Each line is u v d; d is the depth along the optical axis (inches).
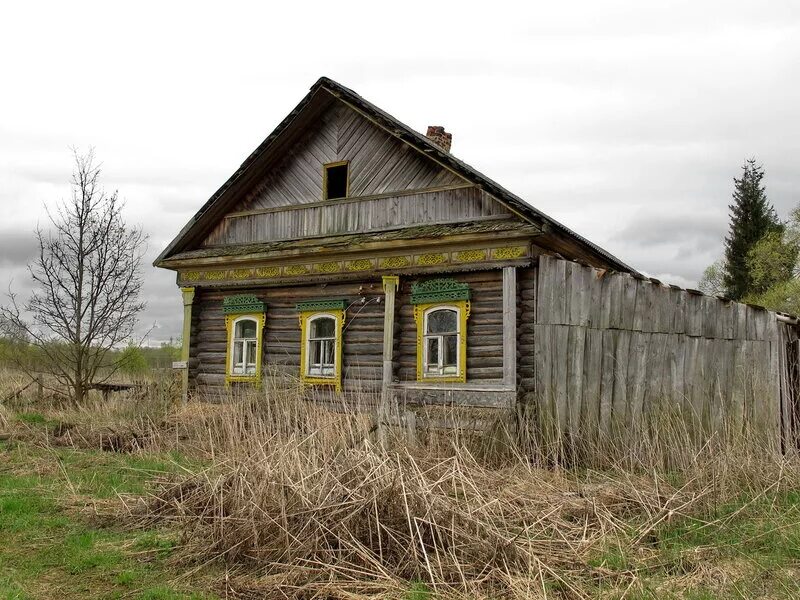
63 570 247.9
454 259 545.0
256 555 245.6
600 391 463.5
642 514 296.8
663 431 408.5
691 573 233.8
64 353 781.3
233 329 681.6
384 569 228.1
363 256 593.0
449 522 243.8
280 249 625.6
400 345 580.1
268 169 690.8
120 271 780.0
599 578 229.9
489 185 528.7
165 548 267.1
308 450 300.2
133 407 631.2
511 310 511.8
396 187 609.6
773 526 278.4
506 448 414.3
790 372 494.6
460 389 489.4
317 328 641.6
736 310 467.2
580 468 428.1
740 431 401.4
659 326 476.7
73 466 431.8
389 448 335.6
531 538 254.2
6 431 557.9
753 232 2214.6
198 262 679.7
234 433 394.3
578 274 471.5
